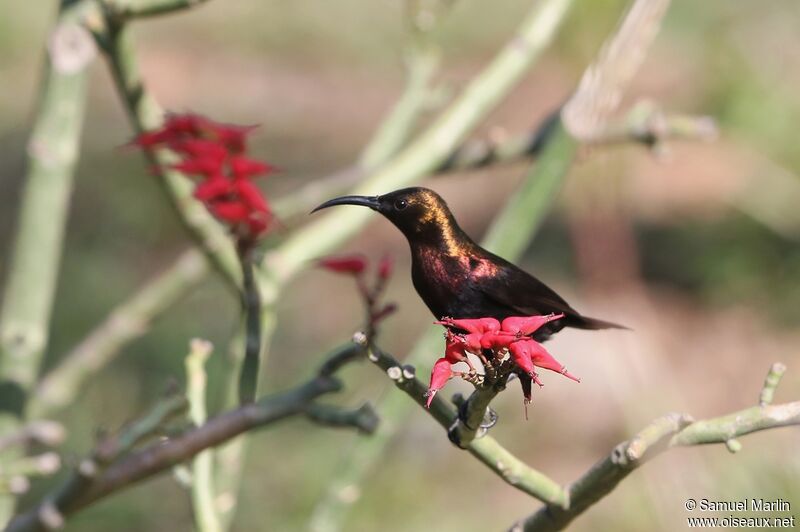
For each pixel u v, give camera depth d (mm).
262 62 27609
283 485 11133
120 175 18766
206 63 27469
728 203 16516
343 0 29219
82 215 17688
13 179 18906
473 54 28219
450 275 5145
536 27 6363
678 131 6348
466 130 6191
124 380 12719
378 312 4164
